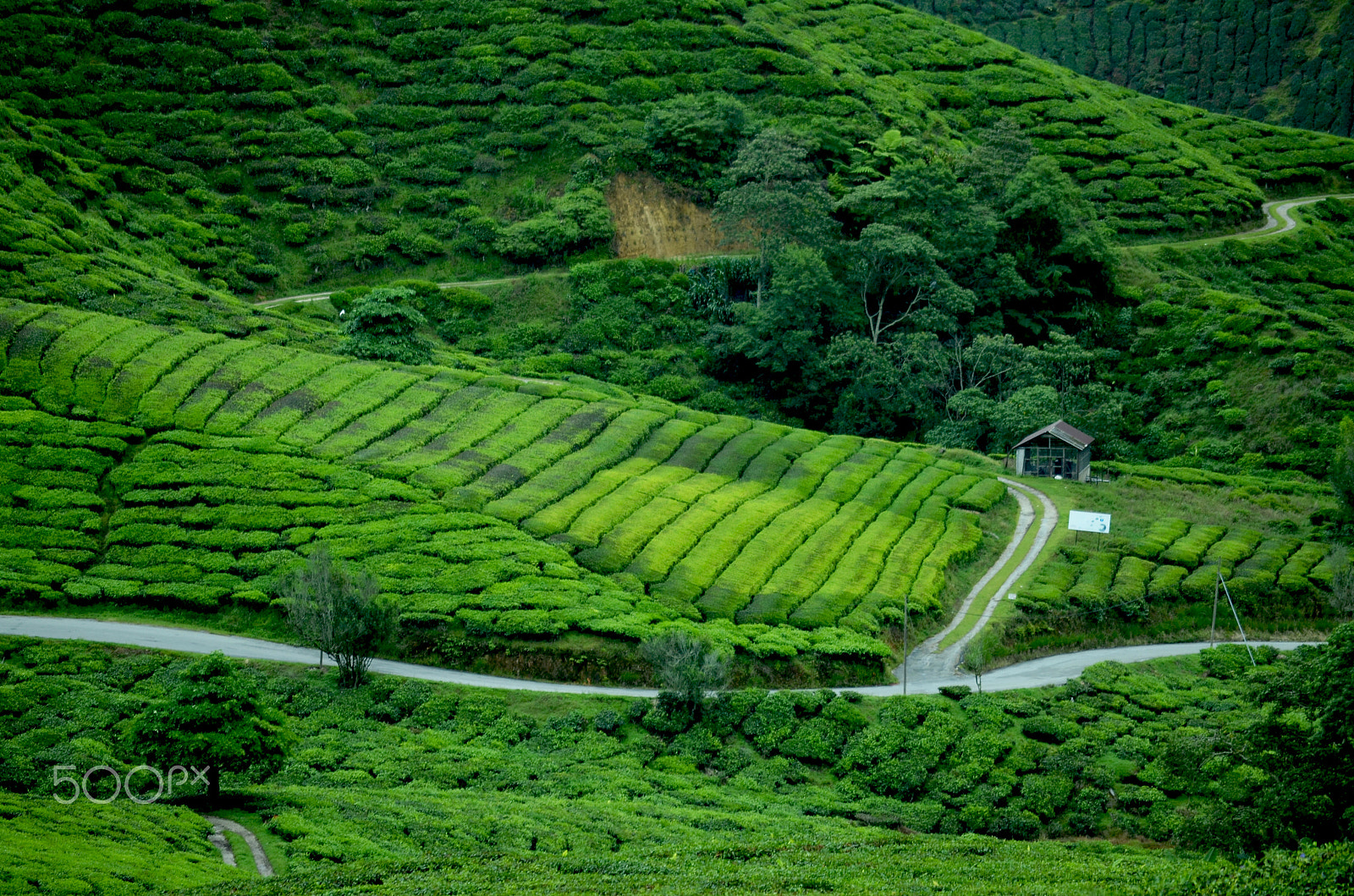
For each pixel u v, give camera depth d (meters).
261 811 51.53
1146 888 37.56
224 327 108.44
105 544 80.12
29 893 36.69
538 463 94.44
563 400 106.94
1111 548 94.31
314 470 88.19
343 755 61.47
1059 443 111.56
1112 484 110.19
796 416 126.12
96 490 84.19
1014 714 71.31
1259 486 109.44
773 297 127.75
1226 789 58.34
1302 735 45.00
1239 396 124.94
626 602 77.81
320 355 107.25
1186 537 96.50
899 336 125.75
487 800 56.50
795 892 40.88
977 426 118.81
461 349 124.81
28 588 74.88
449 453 93.88
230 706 52.69
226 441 90.00
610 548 83.69
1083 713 71.50
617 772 62.44
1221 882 36.28
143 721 52.16
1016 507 104.12
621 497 91.06
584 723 68.00
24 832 43.31
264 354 104.06
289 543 80.75
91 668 67.81
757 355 123.94
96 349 96.12
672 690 68.94
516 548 81.44
